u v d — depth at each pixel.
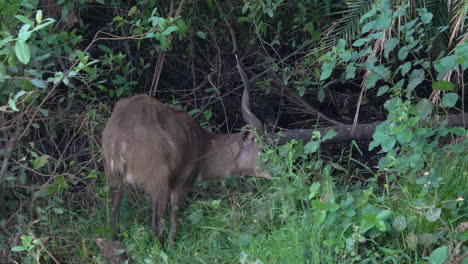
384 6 7.68
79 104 10.30
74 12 10.03
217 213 8.77
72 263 7.57
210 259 7.72
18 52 5.89
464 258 6.63
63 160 8.80
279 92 12.24
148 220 8.89
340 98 12.74
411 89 7.75
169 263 7.50
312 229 7.50
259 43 12.14
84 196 8.93
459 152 7.89
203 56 12.10
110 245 7.33
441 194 7.79
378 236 7.23
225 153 9.02
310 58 10.70
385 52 7.70
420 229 7.35
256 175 9.16
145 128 7.92
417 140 7.60
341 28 9.89
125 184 8.27
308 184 8.85
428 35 9.67
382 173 9.72
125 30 11.20
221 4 11.65
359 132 10.81
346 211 7.36
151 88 10.87
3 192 8.16
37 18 6.17
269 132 11.62
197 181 8.97
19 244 7.54
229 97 12.20
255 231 8.02
